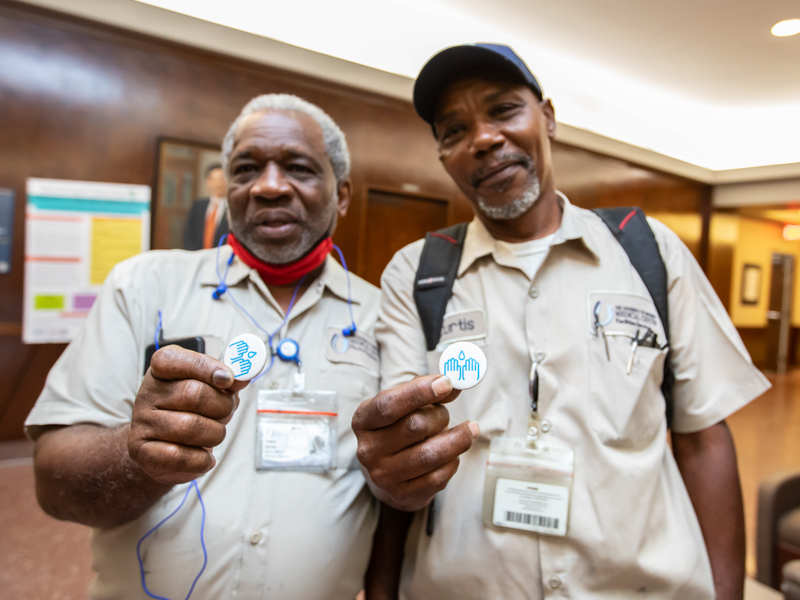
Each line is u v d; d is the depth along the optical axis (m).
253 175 1.14
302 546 0.99
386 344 1.16
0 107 2.90
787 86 4.96
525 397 1.02
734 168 6.34
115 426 0.99
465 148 1.11
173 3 3.31
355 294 1.28
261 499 1.00
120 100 3.16
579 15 3.87
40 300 3.04
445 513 1.01
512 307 1.08
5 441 3.01
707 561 1.00
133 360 1.05
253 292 1.17
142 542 0.95
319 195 1.16
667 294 1.08
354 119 3.99
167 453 0.72
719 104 5.57
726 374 1.09
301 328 1.16
